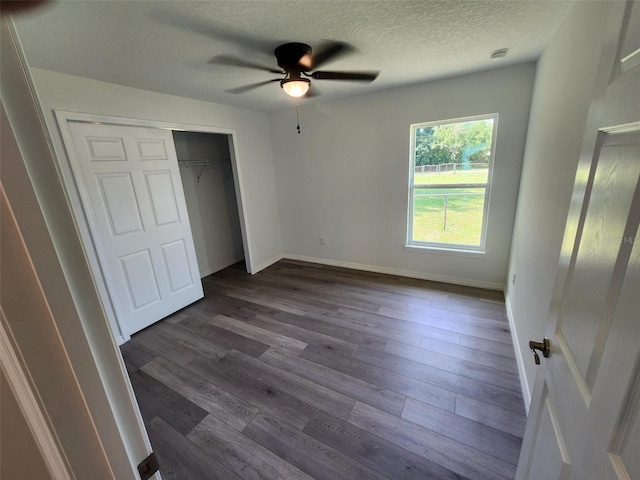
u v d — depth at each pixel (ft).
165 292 9.80
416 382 6.39
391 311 9.47
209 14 4.76
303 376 6.77
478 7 4.91
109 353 1.64
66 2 4.16
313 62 6.83
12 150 1.19
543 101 6.63
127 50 5.88
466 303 9.68
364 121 11.27
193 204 13.02
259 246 13.88
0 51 1.17
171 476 4.70
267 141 13.60
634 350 1.47
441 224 11.19
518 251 8.09
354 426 5.40
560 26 5.52
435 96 9.70
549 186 5.42
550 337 2.92
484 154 9.82
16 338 1.25
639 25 1.69
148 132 8.91
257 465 4.80
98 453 1.59
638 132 1.58
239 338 8.44
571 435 2.15
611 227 1.83
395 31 5.67
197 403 6.12
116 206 8.29
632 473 1.41
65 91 6.97
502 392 5.99
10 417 1.28
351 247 13.32
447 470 4.58
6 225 1.18
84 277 1.49
